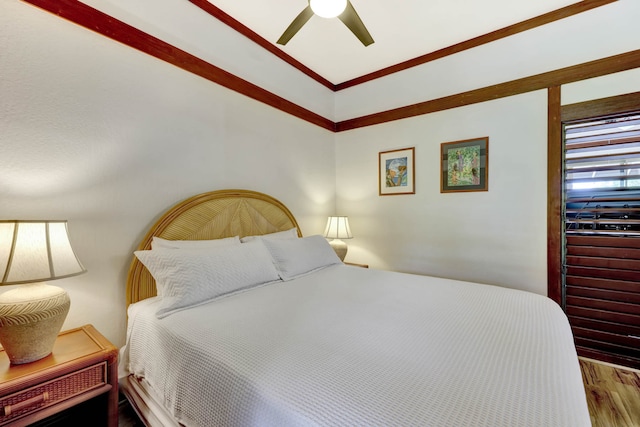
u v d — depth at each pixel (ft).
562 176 7.83
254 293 5.95
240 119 8.32
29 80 4.72
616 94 7.07
